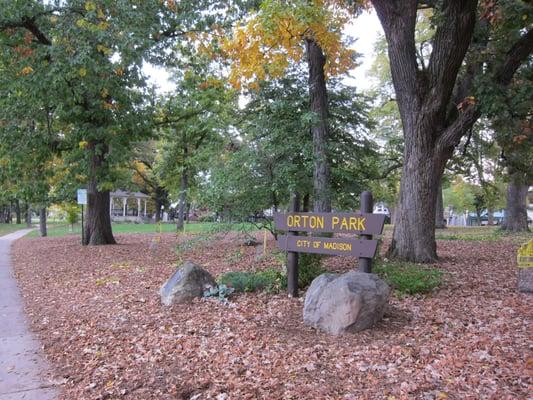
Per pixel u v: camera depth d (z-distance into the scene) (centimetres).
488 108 916
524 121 999
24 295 900
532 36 937
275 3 973
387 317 588
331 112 1404
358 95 1530
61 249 1733
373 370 437
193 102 1917
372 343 504
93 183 1806
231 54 1257
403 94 1024
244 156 924
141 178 4809
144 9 1360
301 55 1231
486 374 412
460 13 920
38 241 2336
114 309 730
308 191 1200
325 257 1067
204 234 1023
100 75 1291
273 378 432
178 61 1672
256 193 905
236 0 1477
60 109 1393
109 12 1238
